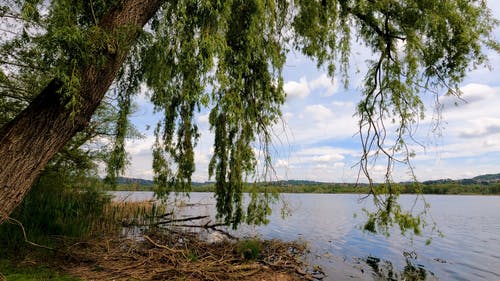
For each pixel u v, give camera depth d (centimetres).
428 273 804
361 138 614
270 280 593
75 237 775
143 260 602
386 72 600
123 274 527
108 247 682
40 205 882
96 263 580
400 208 559
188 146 613
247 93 570
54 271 512
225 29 414
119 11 331
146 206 1556
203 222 1387
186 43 380
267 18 500
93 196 1200
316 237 1298
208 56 372
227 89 480
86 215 1055
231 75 491
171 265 595
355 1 563
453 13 490
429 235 1515
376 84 615
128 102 524
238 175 597
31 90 727
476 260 973
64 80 273
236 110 491
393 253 1038
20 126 288
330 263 828
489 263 931
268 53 538
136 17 341
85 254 621
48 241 692
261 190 595
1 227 656
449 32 500
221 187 627
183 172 617
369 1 554
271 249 845
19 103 759
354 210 3162
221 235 1116
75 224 870
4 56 573
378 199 573
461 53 490
